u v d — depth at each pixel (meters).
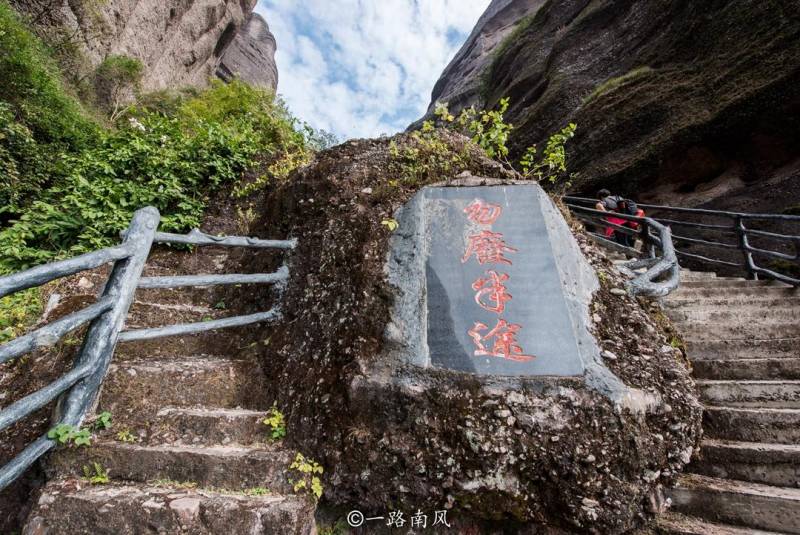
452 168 3.21
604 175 10.39
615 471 1.75
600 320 2.31
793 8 8.06
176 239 2.31
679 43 10.61
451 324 2.06
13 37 6.86
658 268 2.87
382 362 2.00
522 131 14.72
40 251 3.72
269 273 3.12
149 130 5.68
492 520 1.81
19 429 1.94
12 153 5.06
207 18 21.31
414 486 1.77
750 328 3.59
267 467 1.82
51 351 2.29
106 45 14.09
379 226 2.65
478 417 1.78
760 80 8.05
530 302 2.12
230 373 2.42
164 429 2.00
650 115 10.10
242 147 5.69
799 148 7.76
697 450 2.15
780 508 1.79
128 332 2.04
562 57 15.49
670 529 1.80
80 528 1.54
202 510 1.59
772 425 2.34
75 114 7.57
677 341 2.91
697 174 9.23
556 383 1.85
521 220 2.47
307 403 2.08
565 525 1.70
